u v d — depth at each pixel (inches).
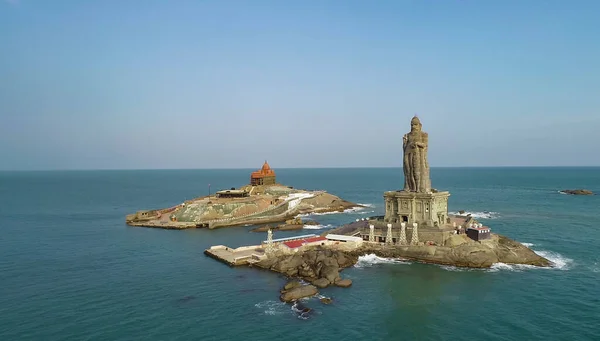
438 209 4753.9
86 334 2440.9
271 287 3280.0
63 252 4485.7
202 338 2389.3
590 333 2448.3
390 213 4899.1
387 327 2536.9
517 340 2369.6
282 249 4126.5
